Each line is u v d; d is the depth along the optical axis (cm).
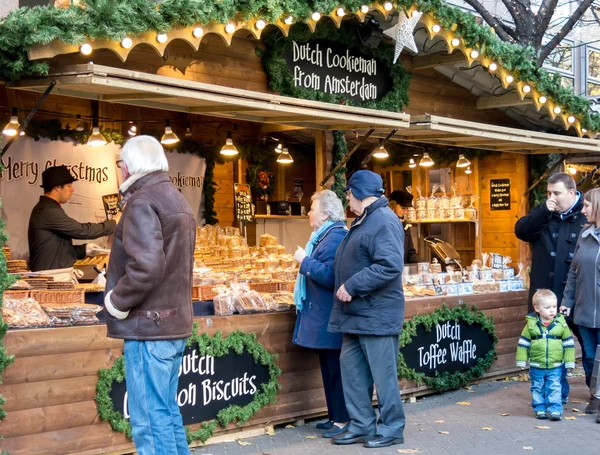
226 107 654
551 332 692
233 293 641
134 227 428
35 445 512
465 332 832
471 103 948
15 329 513
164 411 439
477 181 1091
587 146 958
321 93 753
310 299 638
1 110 771
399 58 845
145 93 587
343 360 614
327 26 752
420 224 1155
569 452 580
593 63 1969
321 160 812
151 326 432
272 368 647
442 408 743
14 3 789
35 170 814
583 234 712
